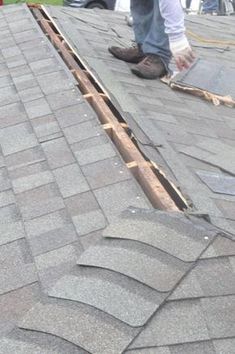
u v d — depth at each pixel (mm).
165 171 3256
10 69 5195
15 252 2766
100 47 5992
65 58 5242
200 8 12789
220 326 2094
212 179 3328
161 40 5285
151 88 5125
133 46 5945
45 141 3768
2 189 3348
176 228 2568
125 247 2453
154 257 2375
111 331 2045
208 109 5051
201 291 2227
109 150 3494
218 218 2824
